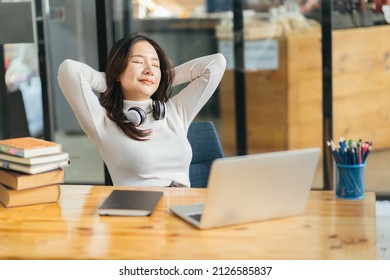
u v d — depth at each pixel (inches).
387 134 206.2
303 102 208.2
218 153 133.3
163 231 91.5
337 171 105.6
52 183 106.5
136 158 119.6
